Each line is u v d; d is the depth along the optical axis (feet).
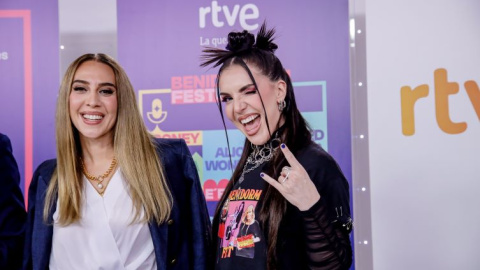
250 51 6.88
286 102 6.83
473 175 9.36
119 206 6.76
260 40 6.94
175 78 10.10
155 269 6.83
